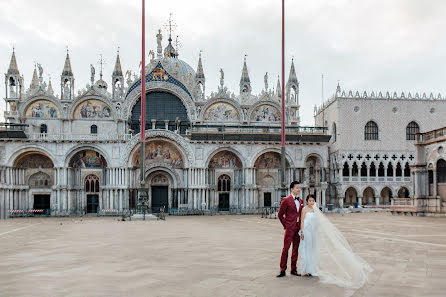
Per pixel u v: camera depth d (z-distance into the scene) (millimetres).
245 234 31938
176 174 77188
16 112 75500
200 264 17906
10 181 71875
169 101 80562
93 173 75688
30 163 75188
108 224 45438
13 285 14164
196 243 25656
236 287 13641
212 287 13664
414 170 61406
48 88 77438
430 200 59375
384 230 34469
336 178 84375
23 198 74062
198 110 79750
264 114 82250
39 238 30516
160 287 13703
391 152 85375
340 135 84375
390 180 84438
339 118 84688
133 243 25906
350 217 57281
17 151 72125
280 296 12508
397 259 18984
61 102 76938
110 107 77938
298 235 15531
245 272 16094
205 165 75938
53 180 75188
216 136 75125
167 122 76250
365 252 21203
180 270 16562
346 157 83875
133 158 75812
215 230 36062
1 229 41750
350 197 87562
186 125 80312
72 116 76938
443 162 60219
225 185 78938
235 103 80812
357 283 14086
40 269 17062
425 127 86688
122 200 73438
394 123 86000
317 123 100062
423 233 31625
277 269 16719
